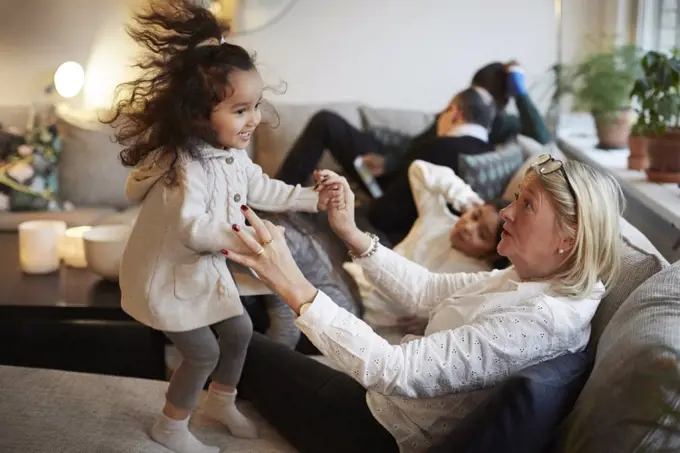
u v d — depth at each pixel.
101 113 3.60
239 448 1.56
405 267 1.67
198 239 1.32
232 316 1.45
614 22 3.36
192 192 1.35
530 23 3.58
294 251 1.89
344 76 3.73
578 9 3.44
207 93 1.30
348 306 1.97
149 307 1.41
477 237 2.04
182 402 1.50
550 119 3.42
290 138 3.36
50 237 2.41
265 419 1.67
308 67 3.72
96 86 3.81
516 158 2.62
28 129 3.43
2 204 3.27
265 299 1.92
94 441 1.50
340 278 1.99
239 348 1.57
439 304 1.57
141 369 2.15
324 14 3.65
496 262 2.09
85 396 1.70
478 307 1.36
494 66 2.83
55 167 3.39
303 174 2.87
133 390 1.75
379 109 3.43
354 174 2.96
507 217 1.38
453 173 2.26
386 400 1.39
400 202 2.41
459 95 2.66
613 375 1.10
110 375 1.96
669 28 3.00
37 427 1.55
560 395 1.19
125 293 1.45
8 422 1.57
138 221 1.44
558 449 1.19
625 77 2.93
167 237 1.39
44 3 3.75
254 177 1.51
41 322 2.13
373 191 2.88
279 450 1.57
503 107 2.83
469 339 1.26
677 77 2.24
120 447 1.48
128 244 1.46
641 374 1.04
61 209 3.31
